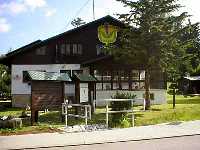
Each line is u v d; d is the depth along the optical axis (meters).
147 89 25.62
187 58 25.34
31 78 17.62
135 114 21.77
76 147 11.87
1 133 15.09
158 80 32.09
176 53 24.86
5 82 51.94
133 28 25.09
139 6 24.28
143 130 15.25
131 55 24.95
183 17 24.66
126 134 14.23
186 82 55.53
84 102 21.83
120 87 31.30
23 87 33.91
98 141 12.84
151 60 24.19
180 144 11.97
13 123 16.41
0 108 31.16
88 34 34.34
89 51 34.22
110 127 16.75
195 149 10.98
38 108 18.03
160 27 24.11
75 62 34.06
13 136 14.10
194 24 24.88
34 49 34.03
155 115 21.05
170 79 27.27
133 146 11.77
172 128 15.74
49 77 18.33
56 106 18.56
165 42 24.47
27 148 11.80
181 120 19.09
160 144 12.05
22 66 34.00
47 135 14.27
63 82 18.88
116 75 31.27
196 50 55.59
